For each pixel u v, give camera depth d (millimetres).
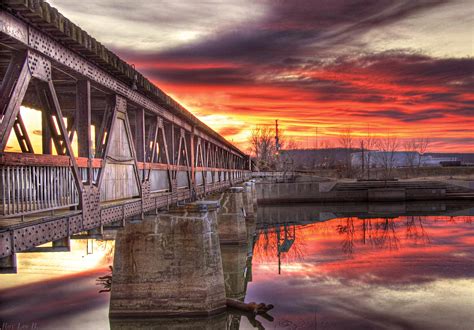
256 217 58188
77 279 23438
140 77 11547
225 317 17359
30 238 6637
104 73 9680
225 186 32594
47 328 16344
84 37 7934
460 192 77125
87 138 8938
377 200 74438
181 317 16812
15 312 18250
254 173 67000
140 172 12680
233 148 39781
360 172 106312
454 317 18172
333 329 16688
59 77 9086
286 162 101188
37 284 22484
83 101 8945
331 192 74500
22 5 5973
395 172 105562
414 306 19547
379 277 24719
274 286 22922
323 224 49688
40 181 7020
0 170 6367
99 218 9297
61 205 7633
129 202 11156
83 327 16500
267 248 35094
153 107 13953
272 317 18000
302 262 29062
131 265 17000
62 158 7613
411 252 32031
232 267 28344
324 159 138375
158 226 17047
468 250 32625
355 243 36250
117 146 10891
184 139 19016
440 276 24906
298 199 74500
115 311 16844
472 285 23078
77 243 35719
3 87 6648
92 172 9109
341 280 24078
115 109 10586
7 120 6180
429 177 98188
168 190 15703
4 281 23047
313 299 20531
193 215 17125
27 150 8547
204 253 17016
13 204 6250
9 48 6672
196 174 21391
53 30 6996
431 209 64625
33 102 10461
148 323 16750
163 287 16875
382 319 17922
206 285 17016
